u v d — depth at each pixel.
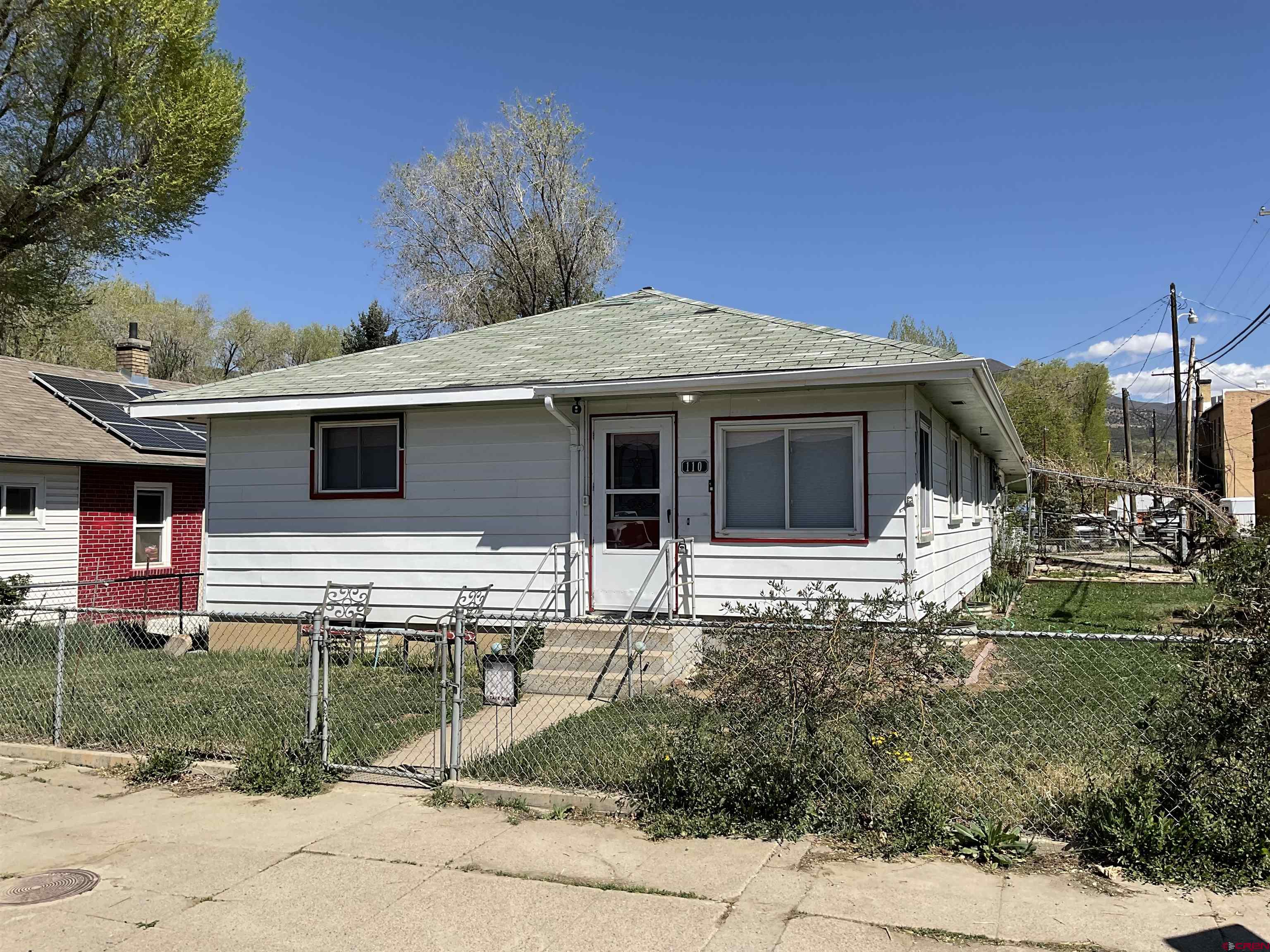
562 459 10.95
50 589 16.48
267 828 5.61
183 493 20.27
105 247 17.19
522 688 9.38
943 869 4.78
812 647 5.62
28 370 20.42
